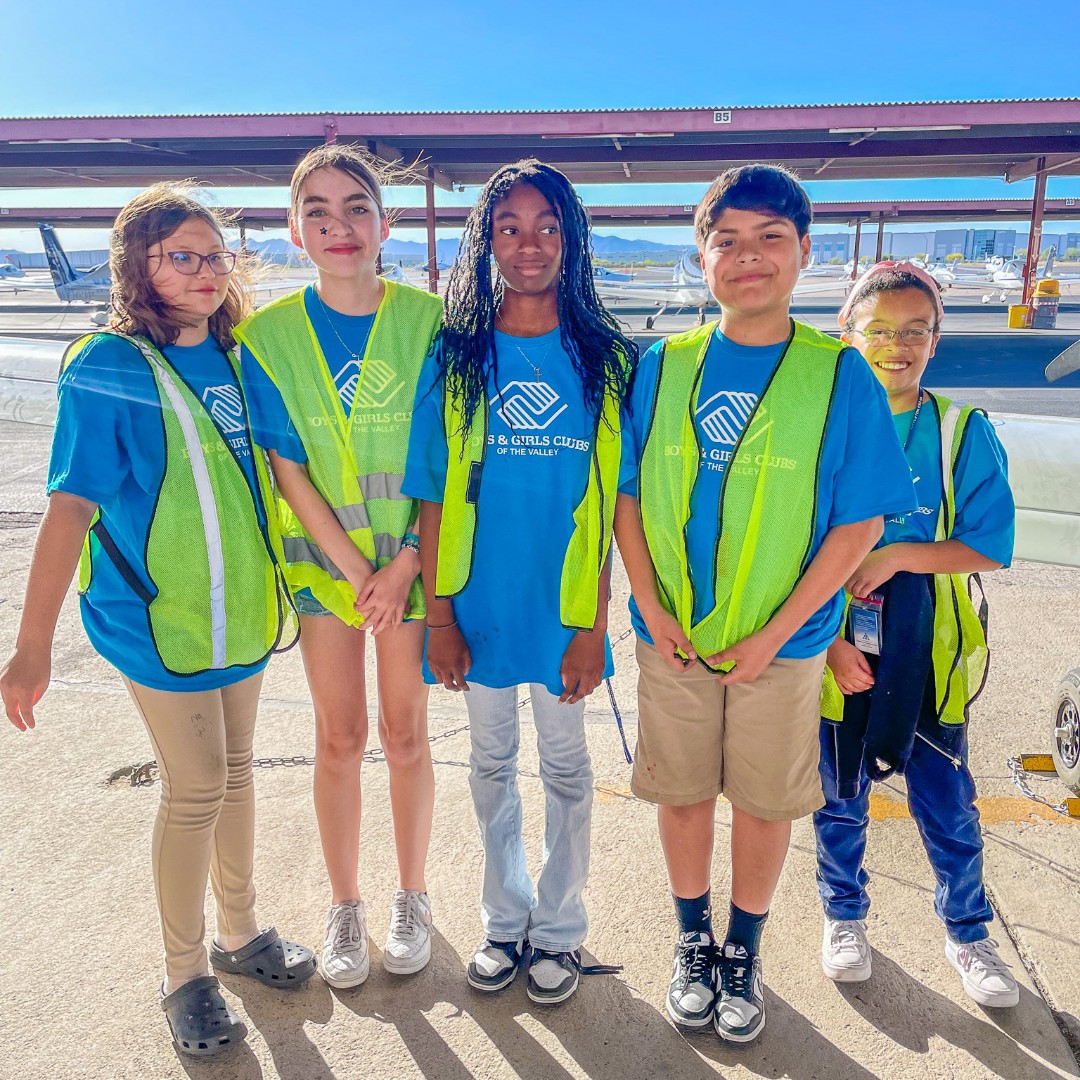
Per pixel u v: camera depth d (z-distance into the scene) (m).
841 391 1.56
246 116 14.03
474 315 1.68
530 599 1.76
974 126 14.34
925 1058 1.67
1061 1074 1.63
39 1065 1.65
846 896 1.91
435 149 17.80
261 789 2.59
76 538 1.51
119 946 1.96
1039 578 4.43
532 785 2.63
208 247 1.60
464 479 1.72
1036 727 2.92
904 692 1.75
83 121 12.95
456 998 1.83
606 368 1.69
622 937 2.01
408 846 1.96
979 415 1.75
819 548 1.64
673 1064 1.66
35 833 2.36
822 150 17.28
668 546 1.69
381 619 1.77
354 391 1.76
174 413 1.59
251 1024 1.76
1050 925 2.02
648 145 17.59
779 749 1.68
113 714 3.04
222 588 1.66
